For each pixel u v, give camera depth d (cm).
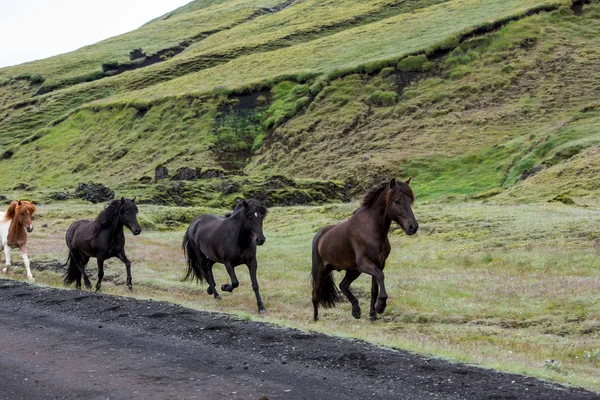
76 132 13462
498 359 1224
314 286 1688
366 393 925
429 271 2427
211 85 13462
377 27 14638
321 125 10706
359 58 12594
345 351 1127
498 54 10938
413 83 11050
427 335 1573
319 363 1069
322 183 7081
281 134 10912
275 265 2798
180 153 11169
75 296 1738
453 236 3138
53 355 1195
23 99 18100
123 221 2006
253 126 11594
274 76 12812
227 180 7056
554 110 9044
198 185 6931
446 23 13350
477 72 10719
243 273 2631
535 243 2689
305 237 3628
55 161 12500
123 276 2600
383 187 1515
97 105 14000
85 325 1425
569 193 4947
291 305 2023
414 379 973
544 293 1950
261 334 1265
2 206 6219
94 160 11975
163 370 1073
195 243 1952
